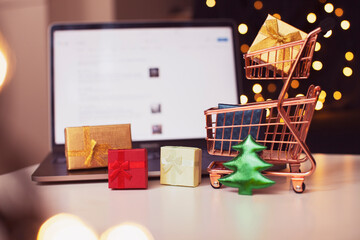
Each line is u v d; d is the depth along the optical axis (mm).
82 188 637
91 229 489
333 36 1184
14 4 1280
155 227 487
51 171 682
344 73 1128
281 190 608
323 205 545
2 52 1254
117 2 1461
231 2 1224
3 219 545
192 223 496
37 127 1313
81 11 1415
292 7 1132
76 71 843
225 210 533
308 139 1349
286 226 484
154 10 1476
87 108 836
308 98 588
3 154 1269
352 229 473
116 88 843
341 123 1321
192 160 627
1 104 1261
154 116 837
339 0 1139
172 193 604
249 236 463
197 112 840
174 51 854
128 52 853
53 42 845
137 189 626
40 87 1318
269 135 744
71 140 680
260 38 615
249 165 585
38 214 535
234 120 618
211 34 862
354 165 750
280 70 616
